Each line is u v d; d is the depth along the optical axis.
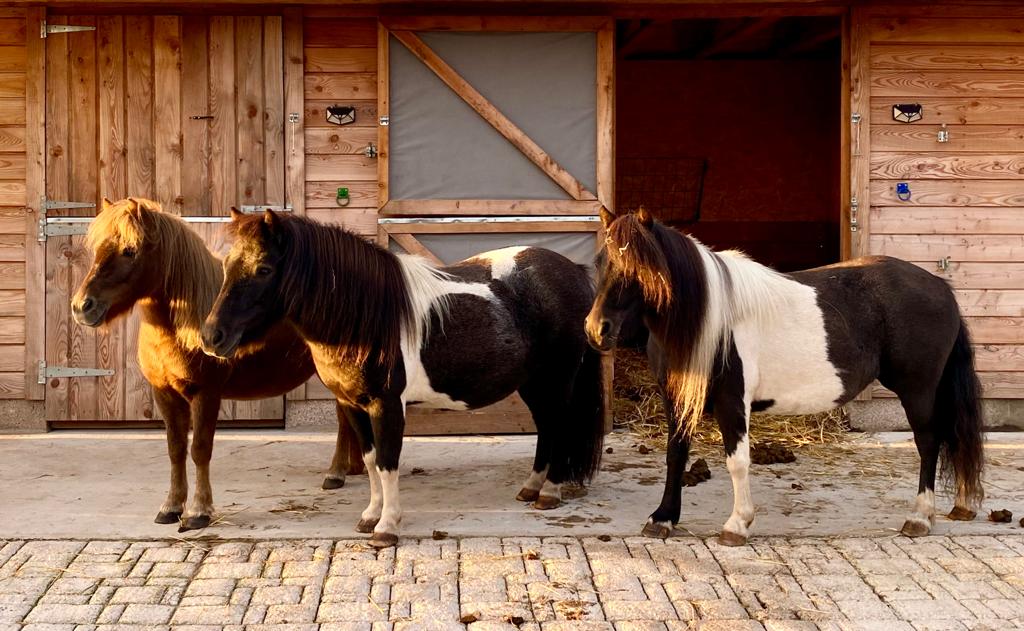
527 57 6.21
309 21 6.21
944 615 3.22
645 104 10.37
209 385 4.12
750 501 3.95
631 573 3.59
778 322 3.93
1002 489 4.80
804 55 10.19
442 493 4.77
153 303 4.02
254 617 3.21
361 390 3.91
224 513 4.38
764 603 3.32
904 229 6.30
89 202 6.16
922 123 6.29
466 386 4.20
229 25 6.16
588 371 4.58
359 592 3.41
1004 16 6.25
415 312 4.00
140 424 6.30
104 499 4.61
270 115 6.20
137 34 6.13
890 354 4.05
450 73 6.17
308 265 3.72
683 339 3.74
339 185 6.27
